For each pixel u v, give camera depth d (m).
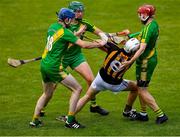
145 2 55.09
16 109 33.62
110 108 33.66
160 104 34.09
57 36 28.98
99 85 29.83
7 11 53.56
